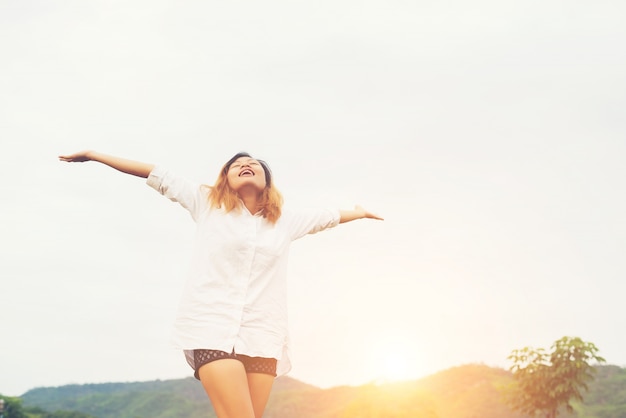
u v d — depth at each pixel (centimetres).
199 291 321
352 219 411
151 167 354
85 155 352
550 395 1898
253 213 348
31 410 11012
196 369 317
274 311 330
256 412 324
